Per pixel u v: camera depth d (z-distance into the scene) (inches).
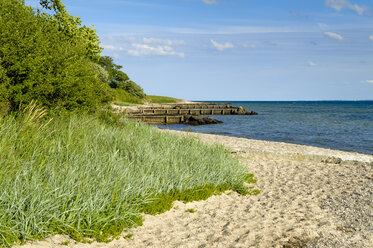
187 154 310.8
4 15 316.8
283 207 229.9
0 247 131.6
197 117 1274.6
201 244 161.6
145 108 1732.3
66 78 360.2
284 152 411.5
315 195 262.2
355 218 208.4
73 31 828.6
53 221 150.3
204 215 204.8
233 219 200.8
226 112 1967.3
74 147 244.4
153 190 215.9
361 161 383.2
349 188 282.4
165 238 165.9
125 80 2522.1
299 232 180.1
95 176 199.5
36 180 168.4
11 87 302.7
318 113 2201.0
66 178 178.5
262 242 166.4
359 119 1547.7
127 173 215.0
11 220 142.0
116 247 151.4
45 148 223.8
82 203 163.9
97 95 481.7
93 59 1085.8
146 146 295.3
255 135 860.6
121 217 169.8
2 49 289.7
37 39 331.0
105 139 300.2
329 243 167.5
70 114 370.3
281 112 2349.9
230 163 315.3
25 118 272.5
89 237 156.6
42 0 802.8
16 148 216.2
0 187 156.0
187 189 236.7
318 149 520.7
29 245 137.0
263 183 303.3
